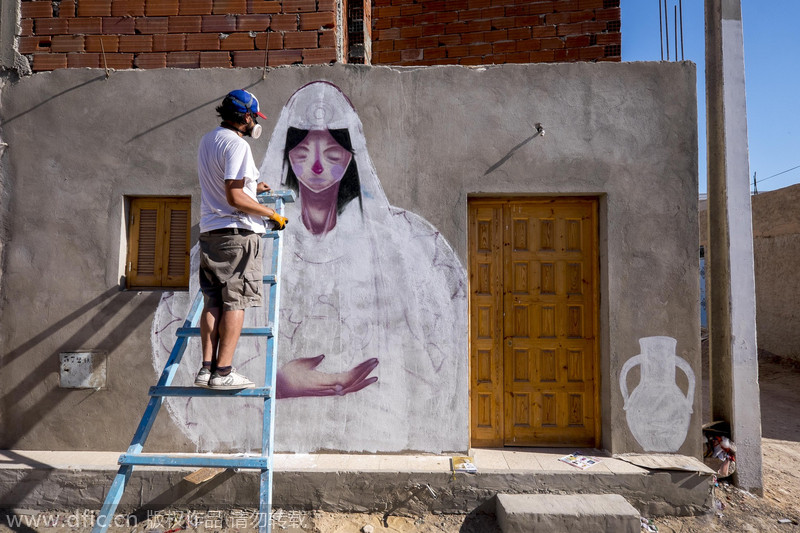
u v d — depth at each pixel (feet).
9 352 14.52
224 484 13.25
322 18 15.25
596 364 14.82
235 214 10.27
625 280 14.14
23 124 14.96
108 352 14.39
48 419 14.38
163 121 14.78
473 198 15.20
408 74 14.69
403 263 14.44
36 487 13.37
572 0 18.58
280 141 14.71
